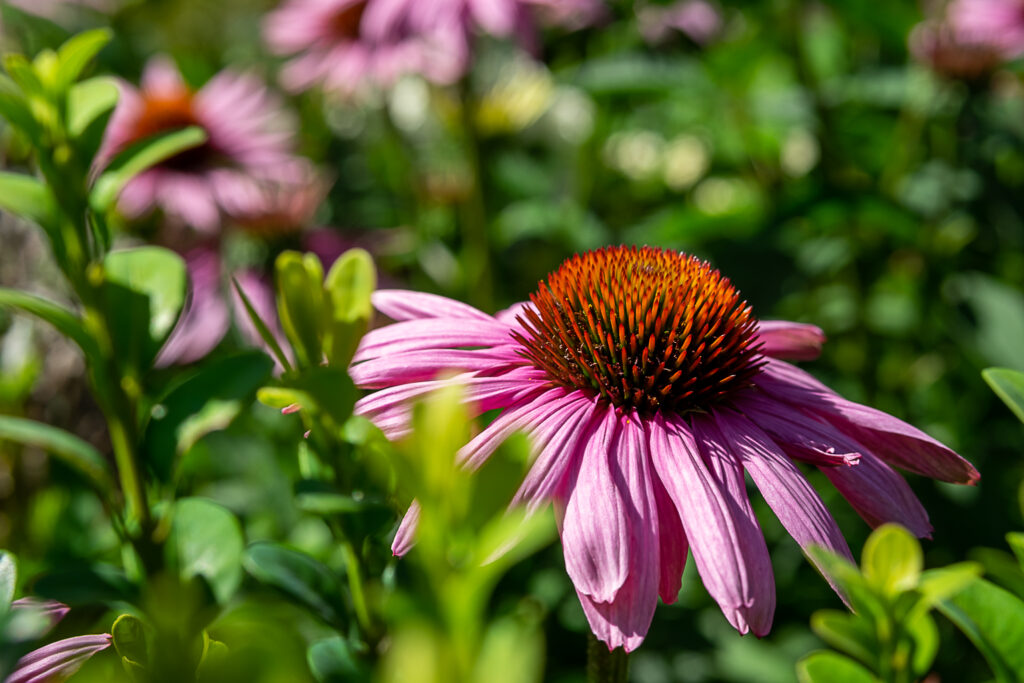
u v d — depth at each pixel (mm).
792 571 427
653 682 403
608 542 277
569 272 316
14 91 304
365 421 279
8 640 258
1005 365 446
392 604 192
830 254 478
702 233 501
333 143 665
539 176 581
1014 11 507
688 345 305
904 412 485
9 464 391
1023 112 505
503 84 574
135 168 313
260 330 294
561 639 402
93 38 304
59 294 401
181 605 263
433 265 552
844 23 581
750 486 433
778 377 318
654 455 292
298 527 423
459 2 492
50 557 377
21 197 306
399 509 287
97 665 271
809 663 272
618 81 513
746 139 551
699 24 549
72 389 399
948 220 495
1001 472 442
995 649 279
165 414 314
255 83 603
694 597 420
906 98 501
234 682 234
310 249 528
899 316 505
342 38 587
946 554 427
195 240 528
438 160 642
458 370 306
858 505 297
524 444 195
